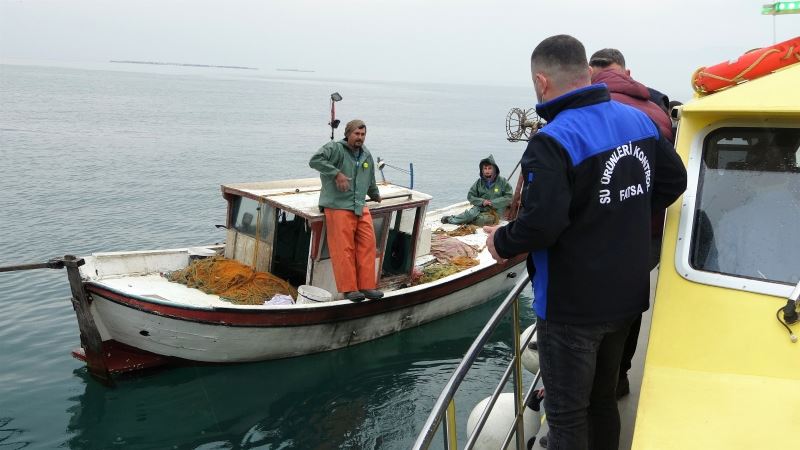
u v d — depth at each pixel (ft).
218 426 27.91
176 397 29.91
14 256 51.29
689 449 7.64
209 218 69.72
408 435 27.40
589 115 8.11
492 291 42.39
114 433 26.94
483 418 9.71
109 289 29.45
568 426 8.50
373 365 33.96
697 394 8.08
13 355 33.12
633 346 11.10
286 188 37.22
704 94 10.46
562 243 8.16
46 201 72.79
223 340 30.63
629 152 8.24
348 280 31.55
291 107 381.81
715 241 8.95
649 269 8.64
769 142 9.00
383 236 35.53
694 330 8.54
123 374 30.86
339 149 30.22
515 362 10.74
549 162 7.70
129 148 132.26
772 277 8.57
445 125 308.60
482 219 48.83
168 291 32.81
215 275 33.68
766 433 7.61
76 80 572.10
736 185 9.10
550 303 8.35
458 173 131.85
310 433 27.61
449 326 39.11
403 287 37.73
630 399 11.53
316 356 33.86
